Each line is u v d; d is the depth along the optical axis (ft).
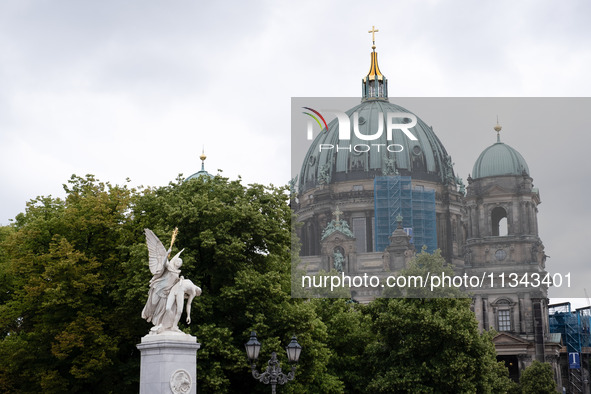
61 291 180.14
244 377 185.57
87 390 190.08
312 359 189.98
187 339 128.98
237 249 182.60
